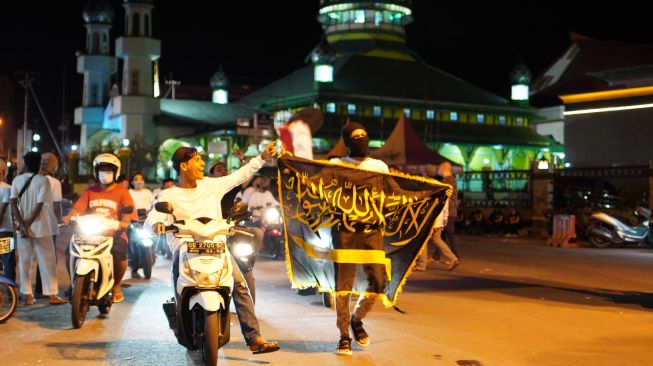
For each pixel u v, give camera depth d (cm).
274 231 1658
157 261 1681
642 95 3061
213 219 669
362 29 7019
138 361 707
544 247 2233
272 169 2802
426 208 769
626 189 2403
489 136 6456
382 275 739
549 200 2670
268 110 6222
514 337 826
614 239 2169
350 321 770
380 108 6103
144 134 5766
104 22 6688
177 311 669
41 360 709
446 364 699
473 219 2909
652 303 1087
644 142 3044
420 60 7144
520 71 6962
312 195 747
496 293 1184
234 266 710
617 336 838
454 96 6494
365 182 750
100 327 873
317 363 699
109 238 893
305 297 1116
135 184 1486
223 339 658
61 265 1543
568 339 818
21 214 1016
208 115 6034
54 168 1077
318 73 5953
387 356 729
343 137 790
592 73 3070
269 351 701
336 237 733
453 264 1509
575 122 3281
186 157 678
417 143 2925
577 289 1241
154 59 6059
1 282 899
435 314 973
